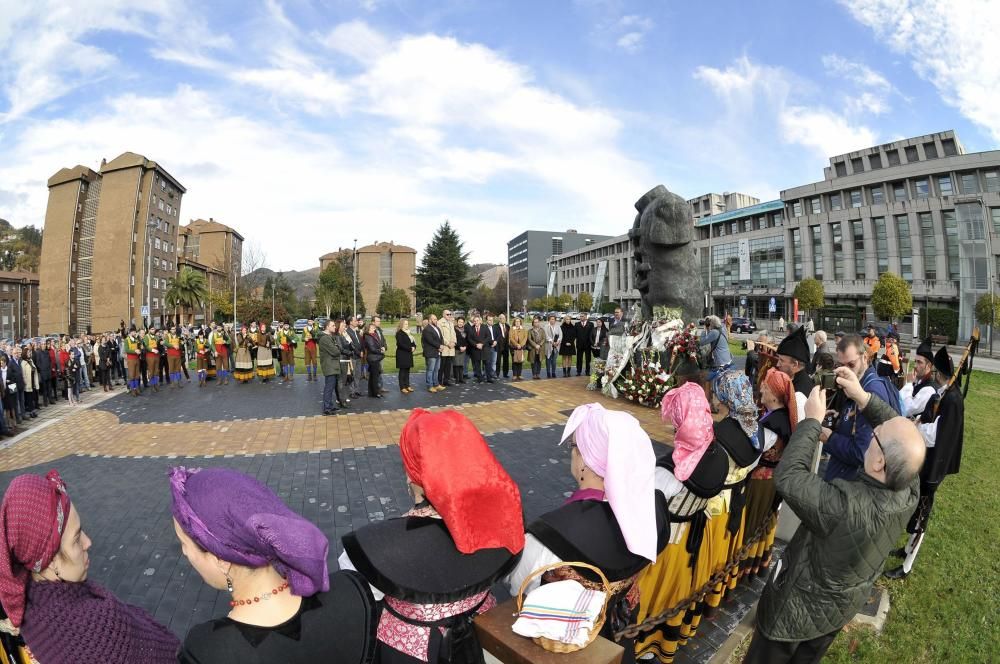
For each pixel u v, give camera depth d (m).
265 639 1.35
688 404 2.64
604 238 125.38
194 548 1.41
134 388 13.77
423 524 1.67
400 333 11.91
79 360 14.77
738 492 3.21
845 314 46.94
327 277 68.94
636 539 1.86
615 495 1.89
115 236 57.88
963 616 3.76
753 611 3.58
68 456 7.79
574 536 1.84
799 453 2.38
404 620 1.62
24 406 11.48
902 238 49.19
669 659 2.88
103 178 58.53
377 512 5.24
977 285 35.78
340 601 1.51
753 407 3.15
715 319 9.20
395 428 8.66
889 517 2.19
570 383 12.94
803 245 57.09
